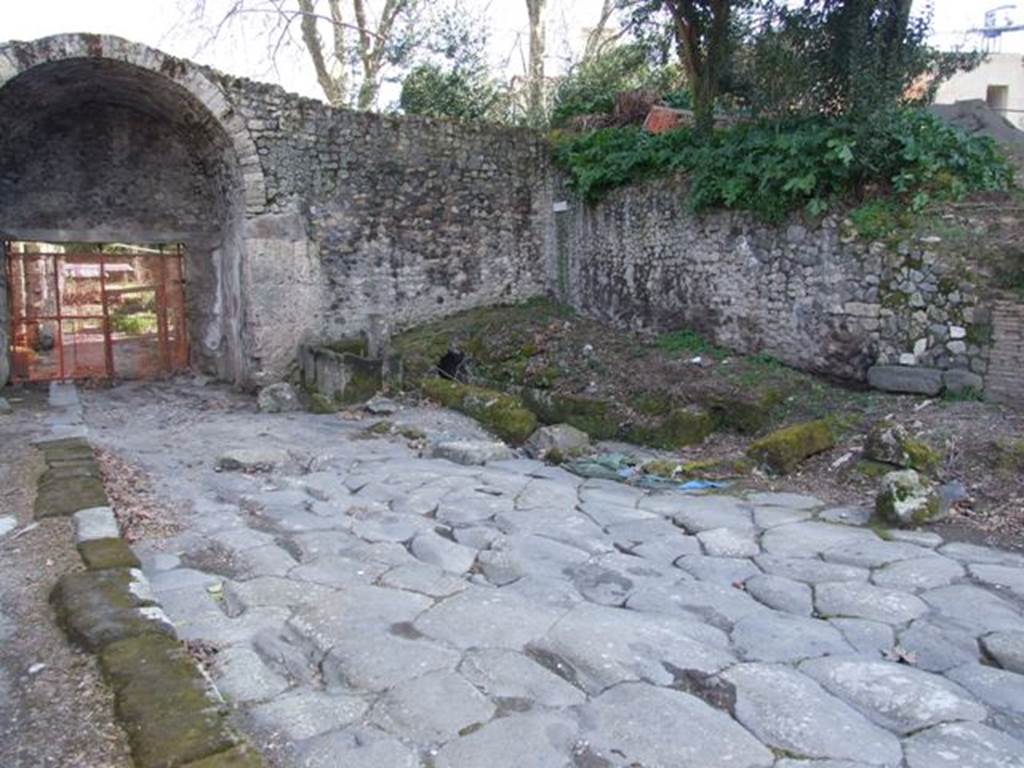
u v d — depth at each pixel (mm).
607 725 2844
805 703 3018
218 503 5766
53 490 5367
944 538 5102
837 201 8516
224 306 11891
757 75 9094
